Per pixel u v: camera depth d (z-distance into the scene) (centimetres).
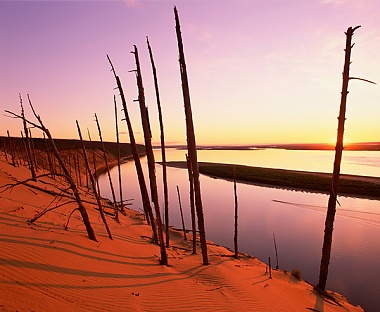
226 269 1273
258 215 3003
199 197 1334
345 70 1186
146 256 1274
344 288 1475
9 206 1196
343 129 1220
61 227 1169
